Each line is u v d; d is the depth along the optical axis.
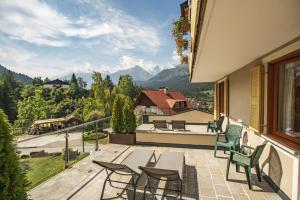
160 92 32.97
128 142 6.93
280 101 3.92
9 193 2.17
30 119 41.75
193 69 5.98
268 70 4.05
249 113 5.07
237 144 5.21
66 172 4.32
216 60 4.57
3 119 2.18
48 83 99.94
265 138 4.06
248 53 3.89
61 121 38.44
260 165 4.33
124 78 50.06
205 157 5.54
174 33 4.99
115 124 7.10
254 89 4.50
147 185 3.59
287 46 3.13
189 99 36.19
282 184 3.38
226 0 1.59
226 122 8.11
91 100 25.83
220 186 3.81
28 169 3.81
